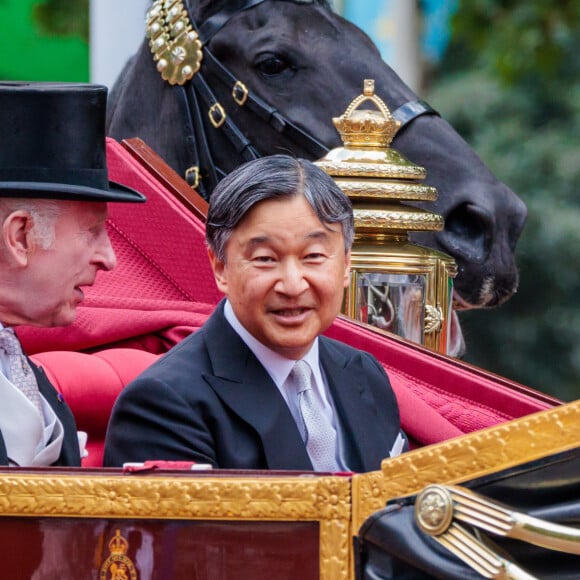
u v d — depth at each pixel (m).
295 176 8.76
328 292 8.84
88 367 10.77
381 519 7.12
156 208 12.83
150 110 15.96
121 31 18.58
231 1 15.47
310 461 9.01
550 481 7.02
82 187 8.82
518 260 33.47
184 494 7.32
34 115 8.84
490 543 6.93
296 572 7.30
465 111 34.41
